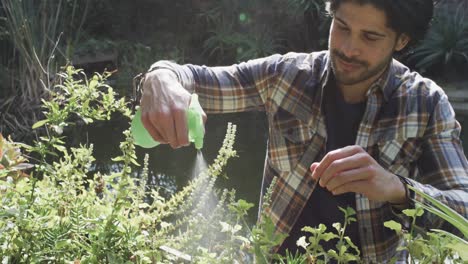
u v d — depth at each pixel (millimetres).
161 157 5059
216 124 6219
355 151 910
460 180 1133
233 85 1279
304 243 778
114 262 749
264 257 711
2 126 5754
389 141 1214
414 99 1213
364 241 1210
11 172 937
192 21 8922
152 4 8828
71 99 861
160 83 883
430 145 1202
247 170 4863
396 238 1224
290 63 1296
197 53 8859
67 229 793
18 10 6168
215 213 854
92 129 5504
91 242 802
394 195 921
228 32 8672
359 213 1204
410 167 1255
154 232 880
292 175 1273
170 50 8562
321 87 1255
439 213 694
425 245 691
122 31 8719
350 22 1060
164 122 824
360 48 1079
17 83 6352
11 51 6840
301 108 1270
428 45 7844
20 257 772
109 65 7738
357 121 1243
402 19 1042
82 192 920
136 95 1056
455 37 7770
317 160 1263
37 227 783
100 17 8547
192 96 850
